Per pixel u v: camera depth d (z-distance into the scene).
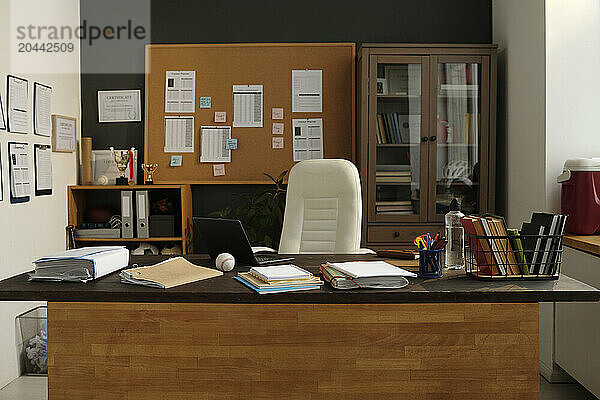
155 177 5.02
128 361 2.22
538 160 3.82
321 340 2.19
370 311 2.18
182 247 4.83
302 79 4.99
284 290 2.13
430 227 4.62
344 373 2.19
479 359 2.17
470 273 2.34
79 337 2.23
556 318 3.50
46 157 4.36
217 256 2.54
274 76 5.00
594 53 3.64
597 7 3.64
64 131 4.69
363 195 4.62
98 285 2.26
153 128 5.03
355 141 4.98
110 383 2.23
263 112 5.00
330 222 3.65
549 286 2.19
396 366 2.18
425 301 2.13
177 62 5.03
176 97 5.02
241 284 2.25
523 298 2.11
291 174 3.79
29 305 4.03
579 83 3.65
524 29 4.09
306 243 3.68
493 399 2.17
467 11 5.00
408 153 4.61
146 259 2.80
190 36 5.06
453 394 2.18
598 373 2.95
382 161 4.61
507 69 4.51
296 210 3.71
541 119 3.76
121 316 2.21
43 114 4.32
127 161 4.94
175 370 2.21
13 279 2.38
